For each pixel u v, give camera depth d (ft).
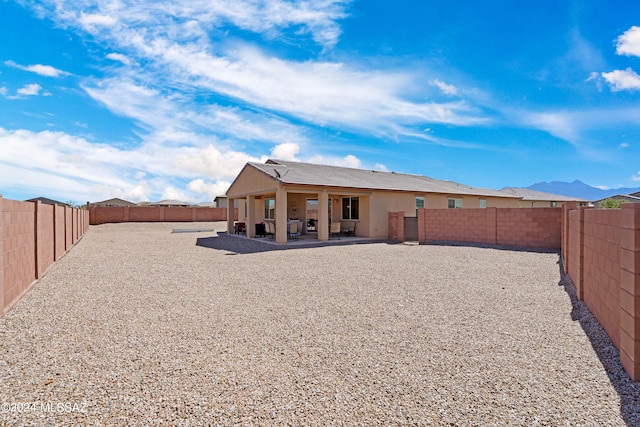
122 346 12.49
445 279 24.09
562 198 115.03
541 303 17.83
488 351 11.92
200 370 10.59
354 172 71.77
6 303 16.84
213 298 19.42
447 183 87.61
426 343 12.70
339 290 21.18
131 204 167.32
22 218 20.15
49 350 12.10
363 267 29.58
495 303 17.97
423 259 33.86
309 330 14.19
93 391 9.32
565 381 9.75
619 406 8.47
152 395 9.12
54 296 19.80
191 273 27.22
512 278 24.12
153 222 115.14
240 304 18.16
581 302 17.67
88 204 108.37
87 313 16.53
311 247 46.16
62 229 36.32
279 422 7.96
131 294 20.33
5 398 8.95
